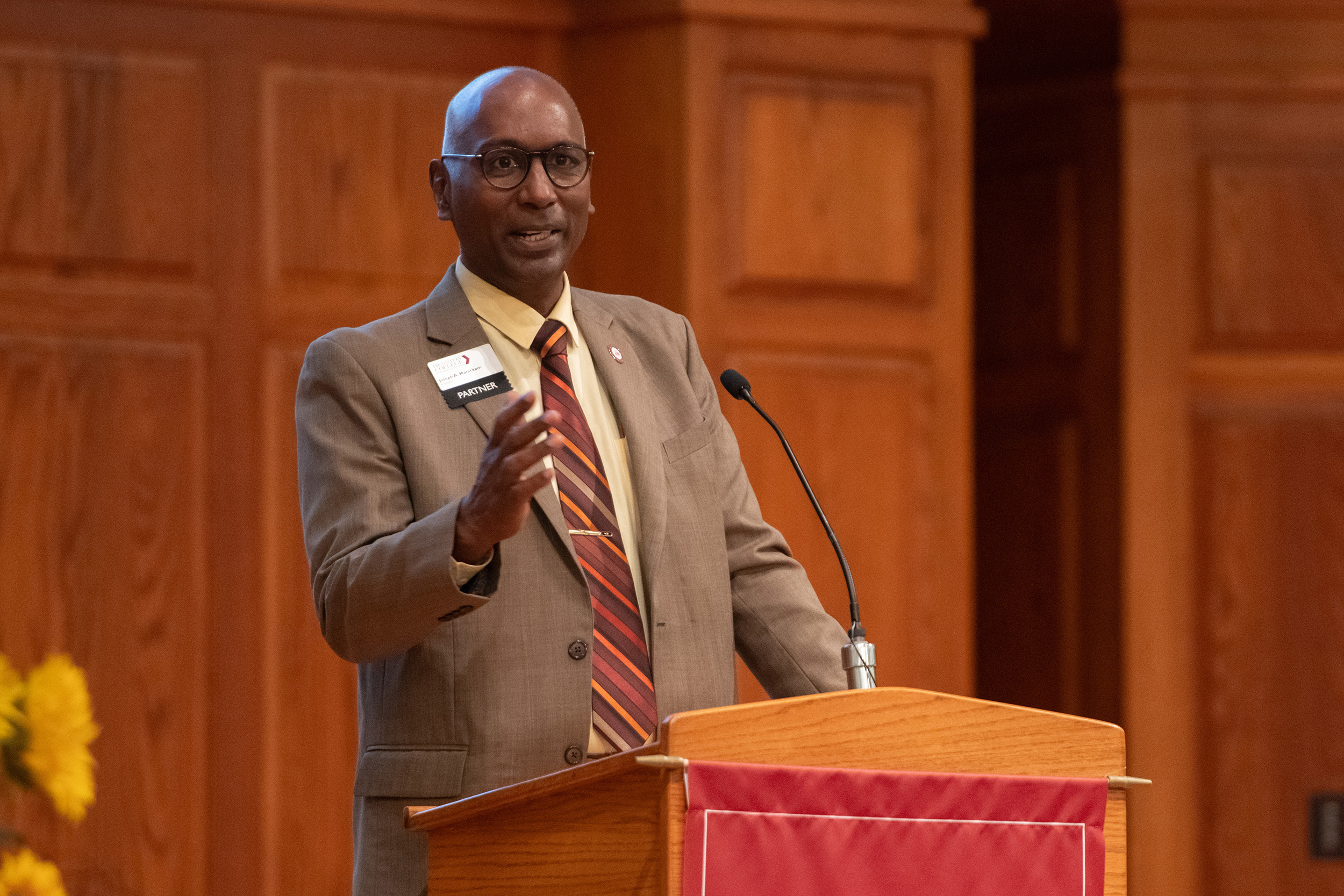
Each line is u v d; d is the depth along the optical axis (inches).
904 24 637.3
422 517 275.4
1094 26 691.4
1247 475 691.4
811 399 626.2
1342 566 692.1
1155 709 680.4
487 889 229.9
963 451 642.2
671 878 208.2
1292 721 684.1
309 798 578.9
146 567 570.9
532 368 298.0
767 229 623.2
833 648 291.6
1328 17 694.5
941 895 217.8
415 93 607.8
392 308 600.7
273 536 582.9
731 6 614.9
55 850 548.4
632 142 619.5
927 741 222.4
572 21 627.2
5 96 565.3
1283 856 677.9
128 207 576.1
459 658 271.6
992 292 742.5
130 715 564.4
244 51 589.6
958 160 647.1
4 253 563.2
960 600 637.3
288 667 580.7
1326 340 696.4
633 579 286.7
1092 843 225.6
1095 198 711.1
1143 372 689.6
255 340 585.6
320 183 595.5
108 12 576.4
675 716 210.8
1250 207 696.4
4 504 559.2
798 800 213.6
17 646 557.3
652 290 614.9
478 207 291.9
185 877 563.8
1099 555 703.7
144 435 573.6
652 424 299.6
